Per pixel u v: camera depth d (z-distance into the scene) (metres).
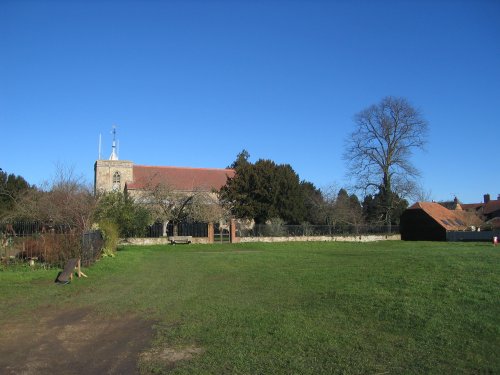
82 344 8.43
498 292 11.48
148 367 7.05
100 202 33.47
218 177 73.81
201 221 45.88
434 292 11.91
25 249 19.16
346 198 59.53
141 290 14.53
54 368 7.07
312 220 55.66
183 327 9.45
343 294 12.40
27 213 31.17
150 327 9.66
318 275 16.83
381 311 10.32
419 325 9.13
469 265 16.56
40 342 8.58
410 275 14.73
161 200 45.72
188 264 23.08
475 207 93.44
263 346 8.02
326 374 6.67
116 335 9.05
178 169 73.69
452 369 6.87
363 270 17.14
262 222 52.22
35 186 48.19
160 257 27.56
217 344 8.20
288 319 9.97
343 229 52.12
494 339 8.21
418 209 58.78
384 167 56.41
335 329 9.12
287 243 43.38
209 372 6.77
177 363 7.23
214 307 11.55
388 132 55.78
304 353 7.63
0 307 11.85
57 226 24.42
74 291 14.27
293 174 53.25
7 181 52.59
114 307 11.79
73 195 30.91
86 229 22.44
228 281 16.61
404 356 7.45
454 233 54.47
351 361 7.23
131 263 22.83
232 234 44.28
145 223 41.53
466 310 9.98
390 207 56.91
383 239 53.72
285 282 15.77
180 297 13.17
